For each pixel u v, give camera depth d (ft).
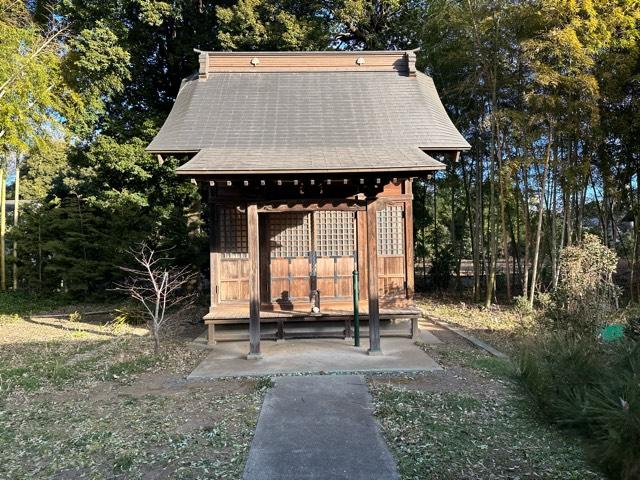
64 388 17.16
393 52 30.53
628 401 4.64
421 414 13.57
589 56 27.45
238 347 23.85
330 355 21.39
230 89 28.60
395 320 26.53
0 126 31.81
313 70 30.17
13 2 34.24
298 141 23.98
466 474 9.91
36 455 11.34
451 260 48.14
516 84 31.89
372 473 10.03
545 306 21.84
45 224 45.27
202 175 19.65
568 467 10.12
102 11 37.19
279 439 11.96
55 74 34.71
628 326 12.79
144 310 33.06
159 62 44.04
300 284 26.32
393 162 20.12
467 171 44.39
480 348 22.81
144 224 41.93
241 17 37.68
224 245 26.12
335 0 41.04
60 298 43.42
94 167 38.93
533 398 6.31
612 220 36.65
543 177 30.78
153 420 13.56
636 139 30.27
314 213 26.40
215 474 10.16
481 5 31.65
